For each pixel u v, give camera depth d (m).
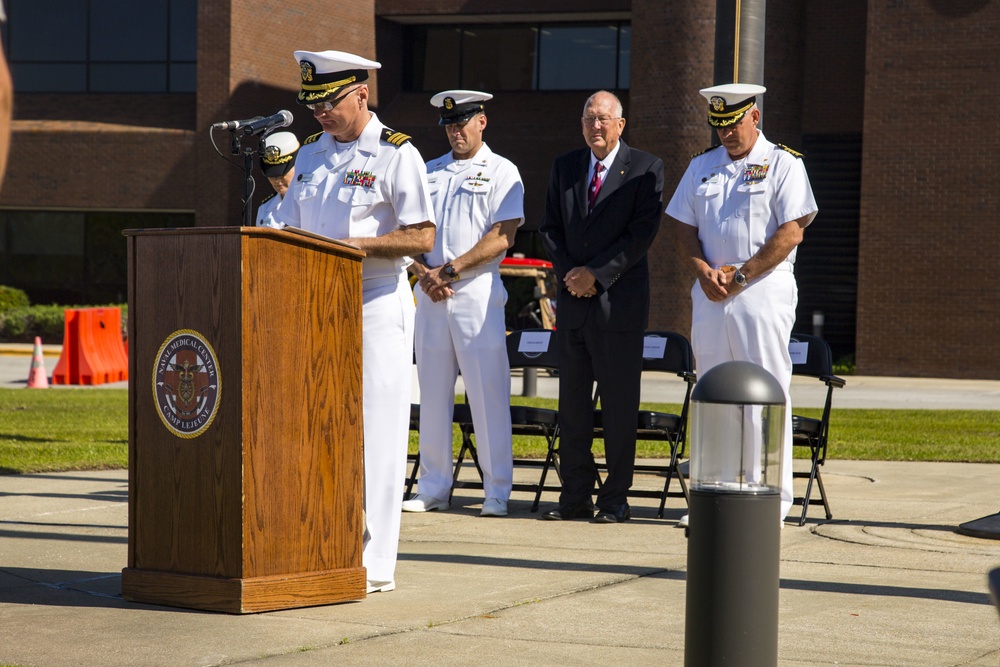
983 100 23.22
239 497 4.61
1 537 6.46
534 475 9.85
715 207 7.07
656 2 25.58
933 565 5.84
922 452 10.96
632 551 6.23
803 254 27.33
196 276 4.63
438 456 7.87
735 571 3.37
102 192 30.88
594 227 7.25
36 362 19.02
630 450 7.29
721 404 3.42
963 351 23.55
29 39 32.56
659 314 25.70
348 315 4.94
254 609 4.67
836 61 27.00
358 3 32.34
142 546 4.89
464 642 4.32
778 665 4.03
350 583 4.97
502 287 7.79
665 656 4.14
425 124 32.56
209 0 29.38
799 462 10.31
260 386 4.63
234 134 6.20
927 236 23.69
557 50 32.38
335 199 5.41
